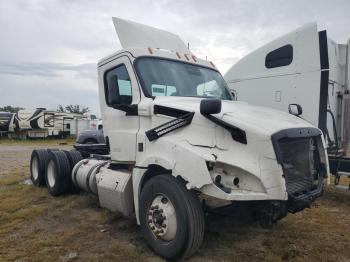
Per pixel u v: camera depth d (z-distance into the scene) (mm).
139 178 4566
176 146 4055
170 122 4316
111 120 5492
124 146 5109
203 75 5727
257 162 3748
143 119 4855
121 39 5836
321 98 7230
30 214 5836
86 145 8078
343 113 7906
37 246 4484
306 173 4328
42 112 37156
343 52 8031
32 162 8414
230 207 4070
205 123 4078
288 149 4043
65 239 4715
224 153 3895
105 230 5094
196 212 3900
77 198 6988
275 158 3709
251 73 8492
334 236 5016
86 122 37375
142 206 4395
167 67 5355
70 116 39625
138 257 4195
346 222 5672
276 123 4004
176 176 3992
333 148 7461
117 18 5977
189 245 3873
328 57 7238
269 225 3914
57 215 5840
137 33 5875
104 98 5723
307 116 7418
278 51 7949
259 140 3758
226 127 3910
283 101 7828
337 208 6504
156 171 4633
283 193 3717
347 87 7836
